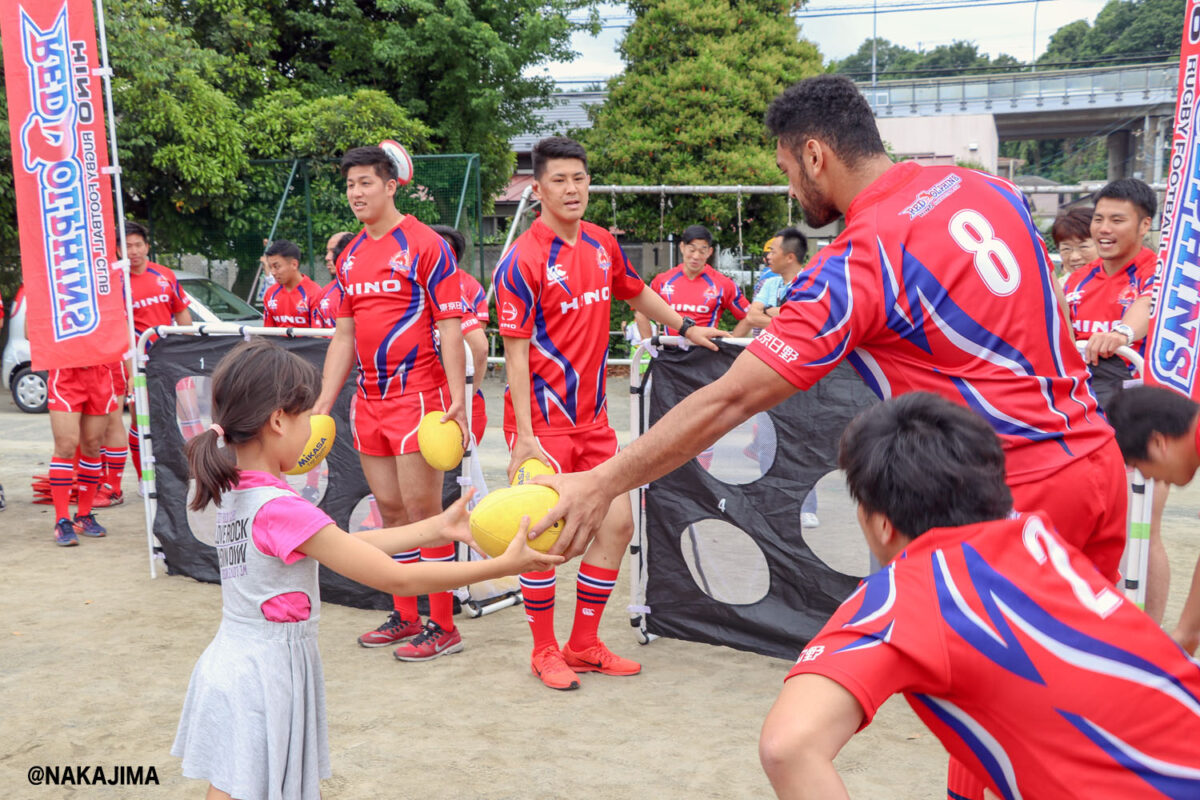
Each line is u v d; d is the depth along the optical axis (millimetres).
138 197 14078
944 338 2076
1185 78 3832
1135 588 3568
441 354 4414
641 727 3619
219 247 14594
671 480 4426
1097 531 2197
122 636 4598
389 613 5035
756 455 4262
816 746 1288
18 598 5168
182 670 4184
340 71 16172
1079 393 2193
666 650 4445
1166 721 1383
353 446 5004
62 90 5203
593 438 4121
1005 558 1467
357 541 2236
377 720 3693
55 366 5316
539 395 4012
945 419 1560
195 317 10953
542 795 3117
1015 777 1418
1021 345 2084
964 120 33750
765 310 7176
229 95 14688
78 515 6453
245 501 2270
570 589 5434
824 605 4152
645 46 15594
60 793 3135
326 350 5055
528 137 24125
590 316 3990
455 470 4676
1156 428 2529
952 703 1426
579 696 3918
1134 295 4570
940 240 2068
